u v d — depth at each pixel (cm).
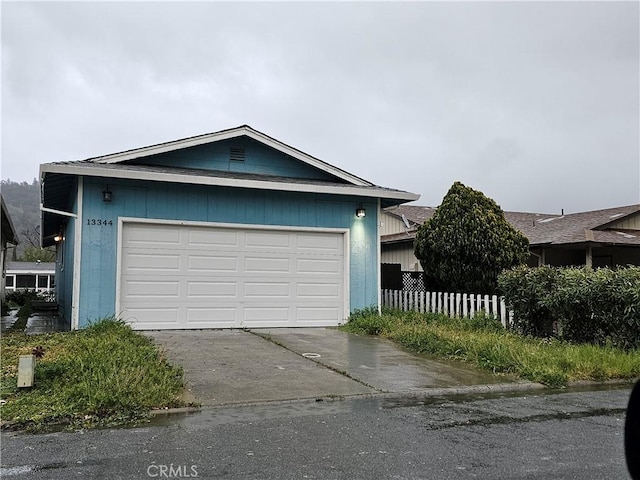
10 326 1166
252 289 1155
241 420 503
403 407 564
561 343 902
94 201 1037
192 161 1203
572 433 475
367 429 480
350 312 1226
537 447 434
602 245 1554
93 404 509
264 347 894
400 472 375
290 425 489
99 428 472
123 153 1109
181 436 452
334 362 785
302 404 566
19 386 558
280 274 1181
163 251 1090
